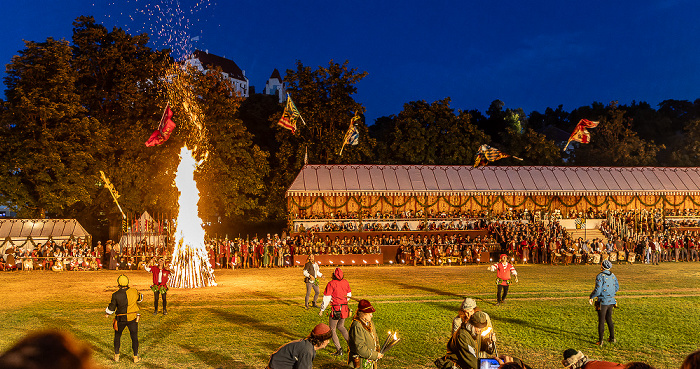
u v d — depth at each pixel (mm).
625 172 53031
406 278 30656
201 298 23188
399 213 48938
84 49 46438
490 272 34312
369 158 59656
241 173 46375
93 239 49781
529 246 41938
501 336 16000
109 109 48656
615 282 15055
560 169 52812
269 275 32812
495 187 50375
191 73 47062
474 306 10234
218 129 46625
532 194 50312
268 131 71688
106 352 14109
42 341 1825
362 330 9539
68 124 40875
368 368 9602
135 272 34188
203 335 16078
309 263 20766
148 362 13188
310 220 47062
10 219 38531
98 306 20812
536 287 26328
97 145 42094
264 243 39188
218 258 38062
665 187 51750
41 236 38656
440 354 14086
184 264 26750
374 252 41250
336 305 13523
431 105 60625
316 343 8742
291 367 8445
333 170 49469
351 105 56375
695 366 3590
